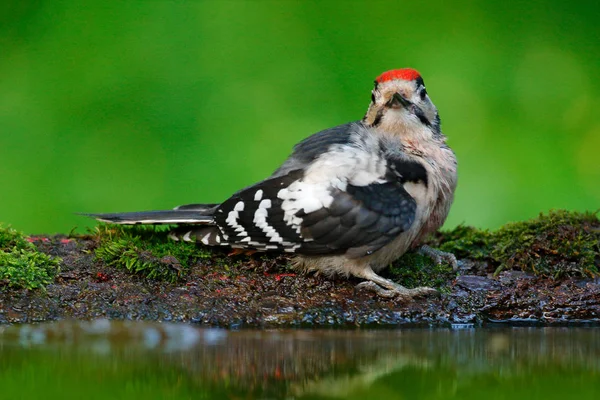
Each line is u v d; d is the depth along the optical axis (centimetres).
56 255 1005
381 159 998
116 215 1020
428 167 1014
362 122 1088
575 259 1039
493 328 941
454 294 995
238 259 1020
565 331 934
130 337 859
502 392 736
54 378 746
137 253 974
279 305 945
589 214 1120
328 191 962
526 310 980
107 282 955
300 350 839
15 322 888
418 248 1095
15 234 1021
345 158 986
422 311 962
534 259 1048
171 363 788
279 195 973
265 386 745
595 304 990
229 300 945
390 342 871
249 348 838
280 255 1020
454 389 753
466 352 841
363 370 787
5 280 923
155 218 1009
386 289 995
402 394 732
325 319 932
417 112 1041
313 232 962
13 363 785
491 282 1019
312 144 1023
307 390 743
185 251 1007
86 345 837
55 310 909
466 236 1136
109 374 765
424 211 1009
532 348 868
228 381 761
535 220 1102
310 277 1011
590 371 785
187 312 921
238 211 983
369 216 958
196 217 1006
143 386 735
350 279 1018
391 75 1055
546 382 774
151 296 940
